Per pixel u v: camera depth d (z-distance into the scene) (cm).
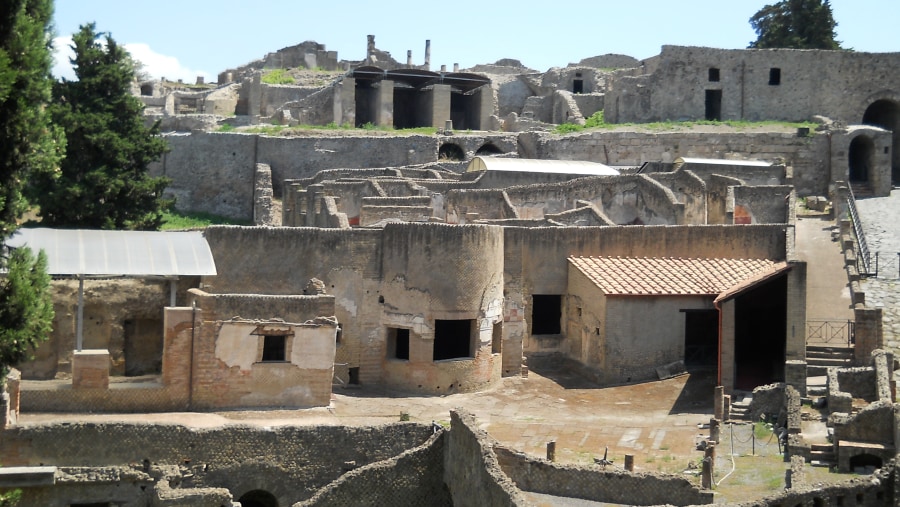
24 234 3859
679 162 6675
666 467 3325
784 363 4206
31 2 2684
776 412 3800
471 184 6312
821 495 2788
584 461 3388
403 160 7381
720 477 3155
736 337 4497
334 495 3375
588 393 4303
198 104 9025
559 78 9181
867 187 7000
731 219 5784
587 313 4584
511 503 2761
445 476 3459
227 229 4228
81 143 5397
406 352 4431
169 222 6675
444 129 7794
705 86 8112
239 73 10306
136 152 5556
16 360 2684
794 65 8056
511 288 4659
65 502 3122
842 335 4241
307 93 8775
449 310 4297
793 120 8038
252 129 7675
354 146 7300
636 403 4125
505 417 3959
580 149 7550
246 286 4250
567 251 4756
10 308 2642
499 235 4491
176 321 3738
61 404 3603
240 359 3806
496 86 9344
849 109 8019
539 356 4719
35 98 2641
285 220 6419
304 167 7225
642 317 4453
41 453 3281
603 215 5556
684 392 4219
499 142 7631
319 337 3884
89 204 5334
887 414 3209
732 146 7394
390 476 3434
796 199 6500
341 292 4338
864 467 3161
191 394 3750
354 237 4353
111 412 3650
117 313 3981
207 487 3331
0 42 2584
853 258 4816
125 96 5612
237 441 3462
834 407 3547
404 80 8281
